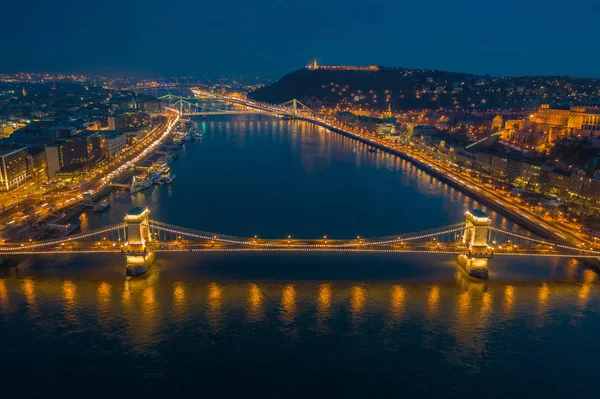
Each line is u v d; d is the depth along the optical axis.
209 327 150.50
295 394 125.06
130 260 183.00
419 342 144.88
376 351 140.88
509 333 149.38
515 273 188.12
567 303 166.12
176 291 171.00
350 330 149.88
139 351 139.50
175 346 141.75
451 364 136.12
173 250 184.50
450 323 153.88
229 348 141.38
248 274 184.62
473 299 168.00
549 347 143.38
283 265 192.62
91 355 137.62
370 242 193.25
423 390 126.94
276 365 135.12
